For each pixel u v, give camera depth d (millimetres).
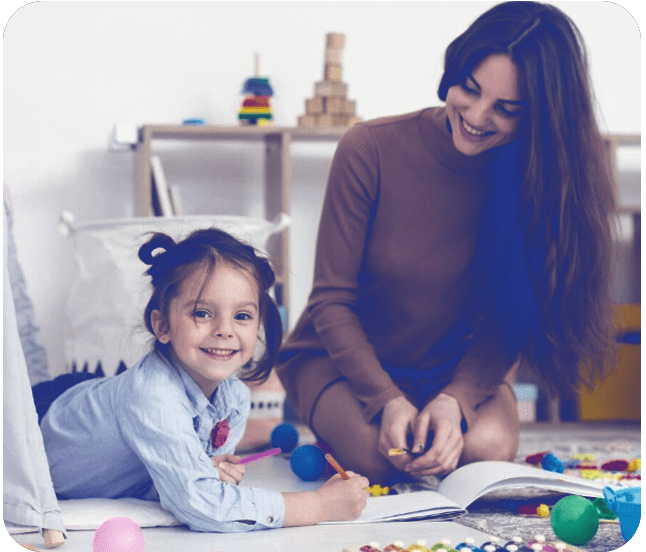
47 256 2842
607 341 1489
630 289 3062
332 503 1206
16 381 1082
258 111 2758
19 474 1067
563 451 2090
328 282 1599
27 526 1071
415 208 1544
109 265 2051
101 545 972
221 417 1333
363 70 3086
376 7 3096
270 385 2145
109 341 2053
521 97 1297
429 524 1211
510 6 1320
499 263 1574
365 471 1520
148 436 1182
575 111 1315
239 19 3010
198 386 1256
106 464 1272
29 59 2859
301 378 1711
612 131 3182
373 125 1570
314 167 3025
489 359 1594
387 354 1687
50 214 2854
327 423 1594
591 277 1416
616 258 1466
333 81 2779
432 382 1677
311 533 1145
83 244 2115
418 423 1401
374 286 1627
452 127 1395
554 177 1332
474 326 1679
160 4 2955
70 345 2176
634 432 2646
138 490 1333
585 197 1357
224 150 2957
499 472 1332
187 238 1273
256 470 1704
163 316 1244
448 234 1555
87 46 2900
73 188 2873
